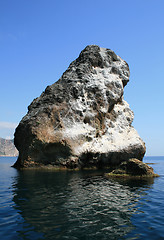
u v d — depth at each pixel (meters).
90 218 7.34
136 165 19.89
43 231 6.14
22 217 7.27
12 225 6.55
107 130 32.12
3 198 9.94
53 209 8.27
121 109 36.91
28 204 8.90
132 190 12.84
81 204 9.12
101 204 9.26
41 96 32.97
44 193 11.21
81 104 31.14
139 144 31.38
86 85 33.09
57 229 6.30
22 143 28.14
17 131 29.59
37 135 25.38
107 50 40.25
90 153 27.17
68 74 34.91
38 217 7.30
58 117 27.94
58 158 26.16
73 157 25.70
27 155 26.08
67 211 8.05
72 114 29.48
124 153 29.53
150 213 8.11
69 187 13.23
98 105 32.25
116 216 7.64
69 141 26.22
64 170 24.58
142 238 5.83
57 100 30.05
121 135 32.69
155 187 14.09
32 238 5.67
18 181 15.62
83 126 29.30
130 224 6.88
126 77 38.97
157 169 34.38
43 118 27.20
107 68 37.47
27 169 25.45
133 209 8.62
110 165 29.16
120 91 36.12
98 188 13.16
